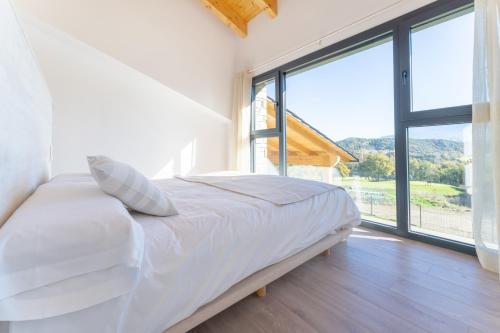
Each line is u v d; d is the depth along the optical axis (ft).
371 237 6.95
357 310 3.80
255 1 10.53
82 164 8.38
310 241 4.82
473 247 5.67
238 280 3.42
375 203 7.84
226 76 12.42
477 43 4.97
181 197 4.58
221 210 3.70
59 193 2.99
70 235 1.88
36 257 1.73
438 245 6.26
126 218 2.20
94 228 1.98
